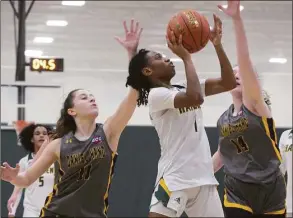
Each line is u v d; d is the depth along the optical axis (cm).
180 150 444
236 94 491
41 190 718
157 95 434
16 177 443
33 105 1178
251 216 485
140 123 1295
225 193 503
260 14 1444
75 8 1379
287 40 1443
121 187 1065
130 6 1398
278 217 488
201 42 436
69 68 1356
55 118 1195
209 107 1297
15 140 1041
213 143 1096
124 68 1377
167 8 1405
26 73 1312
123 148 1073
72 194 443
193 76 417
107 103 1354
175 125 447
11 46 1328
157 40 1391
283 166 590
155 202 450
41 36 1361
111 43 1382
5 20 1332
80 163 443
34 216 720
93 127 460
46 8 1368
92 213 445
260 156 482
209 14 1409
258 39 1439
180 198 438
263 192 482
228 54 1383
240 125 481
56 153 454
